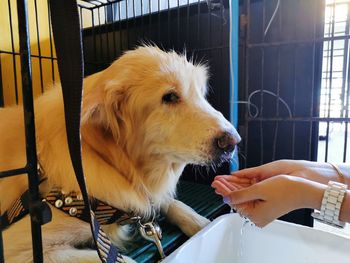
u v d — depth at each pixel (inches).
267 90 53.4
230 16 47.1
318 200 22.9
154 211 35.2
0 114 29.8
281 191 23.5
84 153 27.8
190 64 35.2
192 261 29.1
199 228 36.3
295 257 31.4
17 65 67.0
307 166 29.5
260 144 55.3
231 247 34.9
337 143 71.9
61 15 10.7
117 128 31.0
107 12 72.3
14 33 65.8
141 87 31.4
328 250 29.5
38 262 13.9
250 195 24.4
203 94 37.2
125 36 67.4
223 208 47.1
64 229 26.2
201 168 59.0
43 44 69.6
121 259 18.5
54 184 26.1
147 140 32.0
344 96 47.8
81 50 10.7
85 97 29.5
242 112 54.1
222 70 55.4
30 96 12.5
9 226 25.2
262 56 52.4
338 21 48.1
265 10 51.5
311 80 49.8
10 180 25.8
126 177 31.1
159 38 62.2
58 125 26.9
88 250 26.0
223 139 29.8
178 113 31.4
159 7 61.7
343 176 28.2
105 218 28.5
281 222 32.5
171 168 35.6
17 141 27.2
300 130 51.8
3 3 63.5
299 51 49.9
